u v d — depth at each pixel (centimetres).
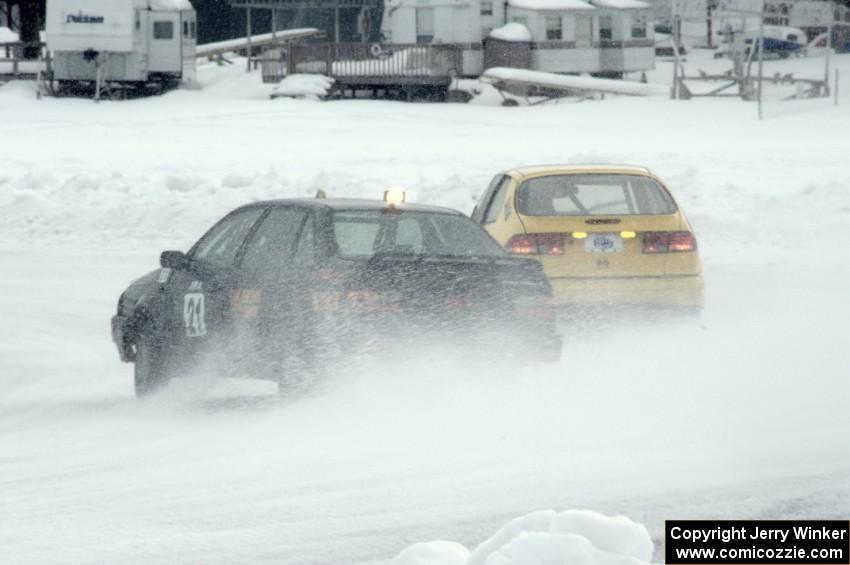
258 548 2448
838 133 14812
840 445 3144
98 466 3167
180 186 9656
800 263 6938
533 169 5038
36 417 3922
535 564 1719
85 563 2378
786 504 2664
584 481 2862
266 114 18325
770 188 9594
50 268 7275
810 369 4153
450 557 1889
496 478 2905
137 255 7688
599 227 4703
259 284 3756
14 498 2872
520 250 4684
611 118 17900
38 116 18362
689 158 11581
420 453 3153
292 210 3900
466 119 17900
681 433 3309
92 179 9775
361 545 2455
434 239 3922
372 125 16962
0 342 5341
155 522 2638
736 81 19950
